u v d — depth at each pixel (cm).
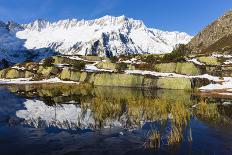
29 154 2744
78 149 2884
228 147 2964
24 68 15300
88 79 12112
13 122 3934
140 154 2759
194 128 3691
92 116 4275
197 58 12581
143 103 4769
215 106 5209
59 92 8225
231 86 9844
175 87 10175
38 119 4131
